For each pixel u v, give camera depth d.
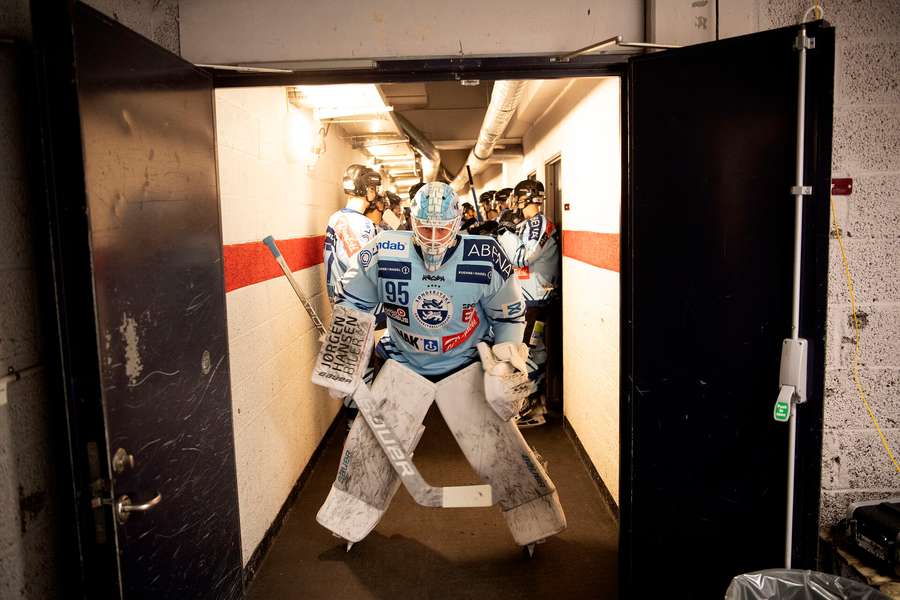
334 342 2.37
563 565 2.51
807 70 1.67
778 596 1.48
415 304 2.29
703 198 1.83
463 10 1.94
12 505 1.27
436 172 7.96
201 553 1.78
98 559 1.32
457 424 2.43
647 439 1.97
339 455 3.78
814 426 1.78
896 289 1.96
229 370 2.01
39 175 1.38
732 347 1.85
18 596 1.29
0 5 1.28
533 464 2.46
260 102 2.73
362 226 3.53
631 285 1.94
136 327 1.41
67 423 1.26
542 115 5.09
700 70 1.78
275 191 2.96
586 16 1.95
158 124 1.54
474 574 2.46
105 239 1.29
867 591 1.41
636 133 1.88
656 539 2.01
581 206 3.53
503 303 2.37
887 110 1.91
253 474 2.49
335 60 1.95
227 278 2.24
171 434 1.59
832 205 1.94
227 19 1.95
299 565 2.55
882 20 1.88
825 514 2.07
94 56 1.26
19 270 1.31
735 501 1.91
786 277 1.76
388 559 2.58
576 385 3.75
